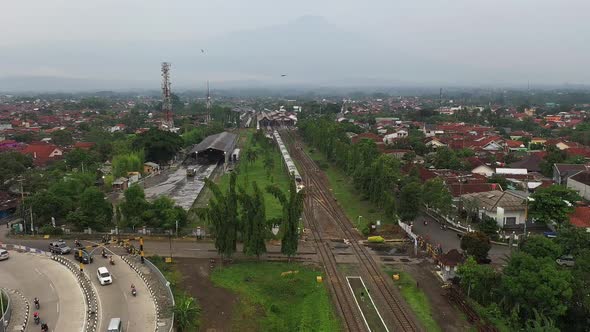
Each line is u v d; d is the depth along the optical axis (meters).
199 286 52.09
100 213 70.75
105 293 50.22
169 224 68.38
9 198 85.81
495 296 47.41
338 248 65.75
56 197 72.88
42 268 57.50
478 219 76.44
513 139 164.62
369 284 53.78
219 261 59.34
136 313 45.81
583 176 89.88
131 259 59.91
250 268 57.28
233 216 58.00
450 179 94.25
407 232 70.81
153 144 130.75
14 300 48.69
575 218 68.81
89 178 93.19
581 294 42.88
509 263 46.84
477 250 57.50
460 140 153.25
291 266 58.31
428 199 78.19
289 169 112.75
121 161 108.88
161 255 61.41
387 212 77.19
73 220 68.75
